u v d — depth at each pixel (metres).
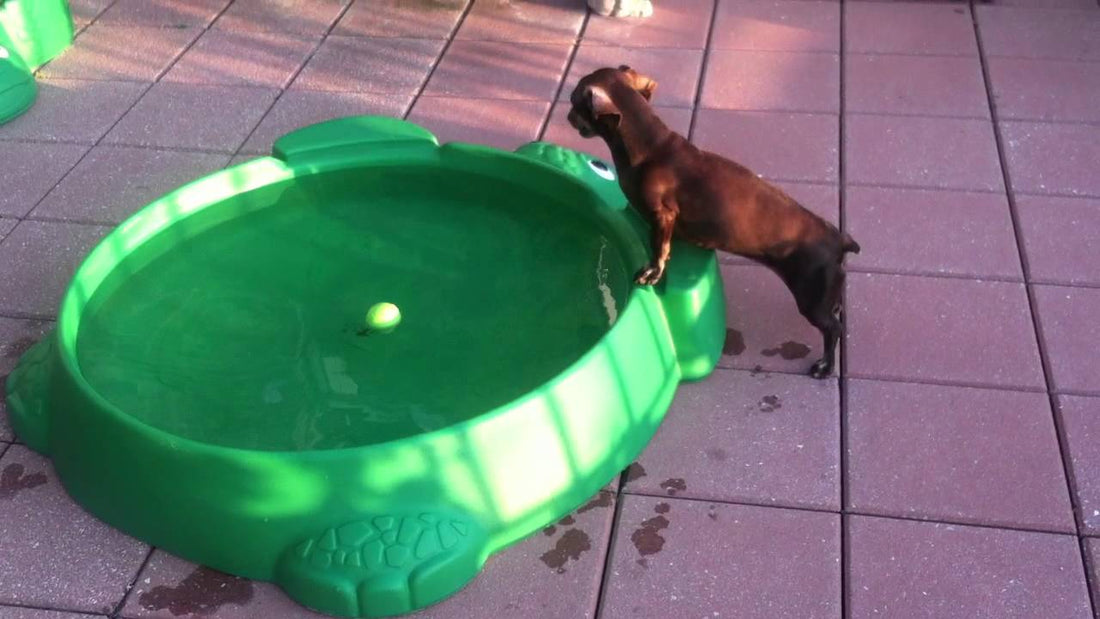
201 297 3.49
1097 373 3.29
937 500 2.92
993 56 4.87
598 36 5.16
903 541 2.82
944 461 3.03
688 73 4.86
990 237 3.85
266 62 5.07
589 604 2.71
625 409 3.00
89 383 3.06
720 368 3.38
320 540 2.68
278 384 3.17
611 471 2.98
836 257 3.12
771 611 2.67
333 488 2.66
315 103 4.77
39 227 4.10
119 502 2.85
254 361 3.25
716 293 3.36
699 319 3.26
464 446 2.69
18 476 3.11
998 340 3.42
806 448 3.09
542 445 2.79
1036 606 2.66
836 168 4.24
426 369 3.21
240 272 3.60
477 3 5.43
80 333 3.28
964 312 3.54
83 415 2.85
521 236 3.70
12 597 2.78
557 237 3.67
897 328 3.49
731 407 3.24
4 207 4.21
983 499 2.92
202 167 4.41
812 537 2.85
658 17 5.28
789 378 3.32
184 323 3.38
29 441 3.16
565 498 2.88
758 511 2.92
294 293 3.50
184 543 2.80
